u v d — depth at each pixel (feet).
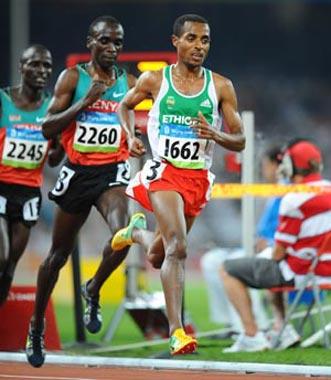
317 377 73.56
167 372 76.64
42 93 89.25
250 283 94.48
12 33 284.20
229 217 254.88
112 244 75.77
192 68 68.44
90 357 80.02
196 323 131.64
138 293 115.34
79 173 78.48
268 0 318.65
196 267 246.47
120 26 79.51
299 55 327.88
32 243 246.06
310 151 95.45
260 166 111.04
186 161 68.33
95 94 76.59
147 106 98.27
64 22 326.24
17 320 93.71
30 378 73.15
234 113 68.90
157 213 67.41
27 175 89.30
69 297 163.94
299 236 93.25
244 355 89.15
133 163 102.68
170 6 328.49
